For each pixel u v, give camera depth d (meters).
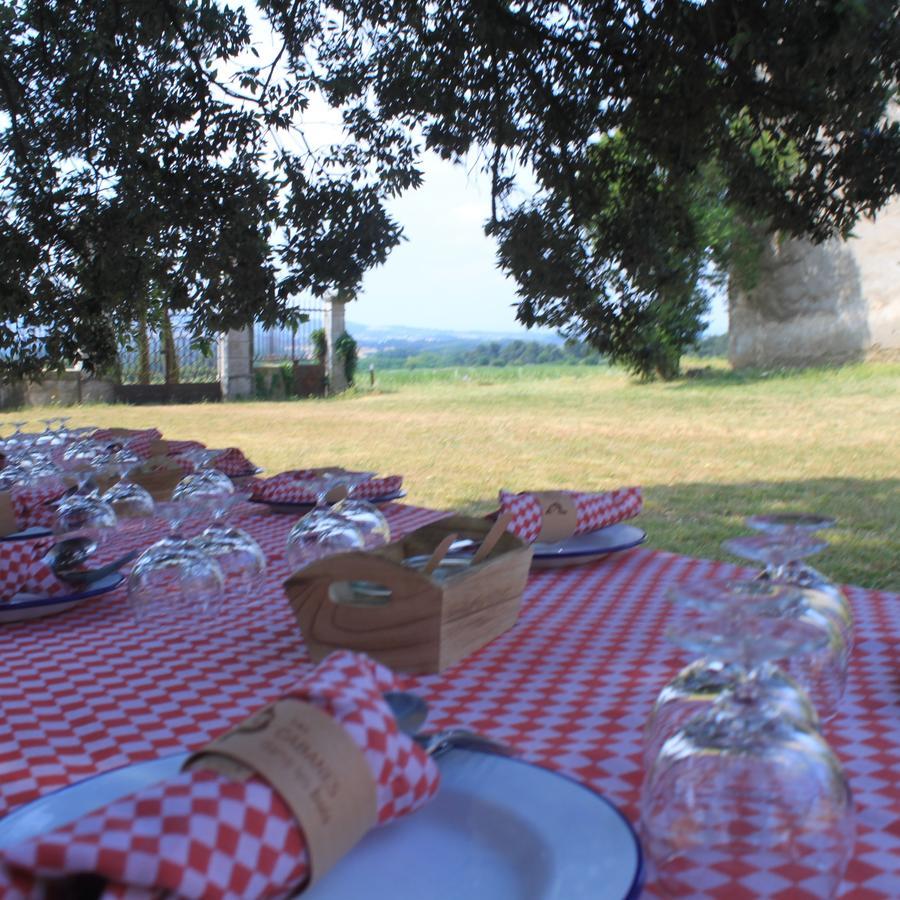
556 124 4.89
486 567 1.49
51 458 3.33
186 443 3.72
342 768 0.74
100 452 3.39
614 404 15.15
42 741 1.18
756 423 11.93
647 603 1.76
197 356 20.31
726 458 9.19
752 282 17.12
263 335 21.84
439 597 1.36
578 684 1.33
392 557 1.65
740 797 0.78
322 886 0.75
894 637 1.52
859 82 3.92
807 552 1.36
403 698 0.97
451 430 12.30
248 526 2.63
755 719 0.83
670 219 4.98
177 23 5.68
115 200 5.89
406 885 0.75
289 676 1.40
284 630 1.63
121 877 0.63
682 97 4.39
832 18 3.59
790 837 0.76
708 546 5.36
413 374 25.95
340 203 5.75
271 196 5.77
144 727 1.22
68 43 6.08
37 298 6.45
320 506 2.34
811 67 3.83
